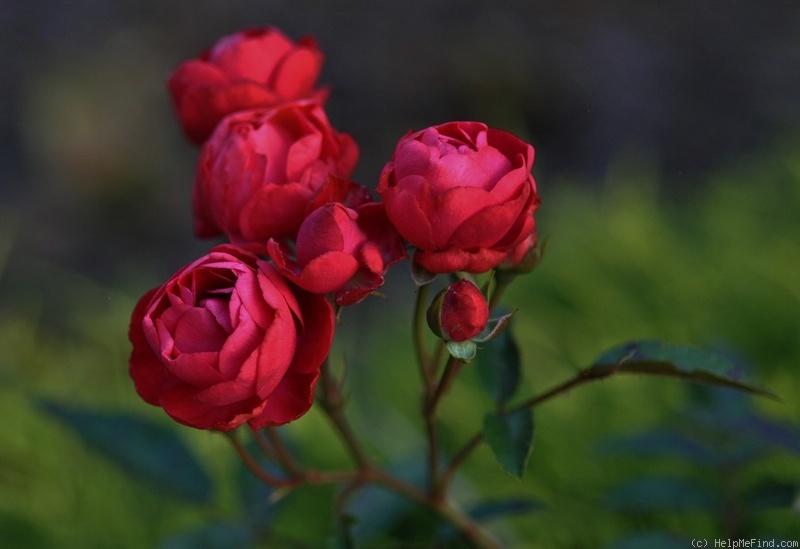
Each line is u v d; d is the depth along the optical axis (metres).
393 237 0.51
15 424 0.91
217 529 0.62
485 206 0.49
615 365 0.53
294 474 0.57
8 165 1.50
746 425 0.60
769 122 1.45
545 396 0.54
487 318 0.51
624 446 0.63
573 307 0.99
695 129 1.46
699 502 0.62
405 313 1.08
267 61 0.57
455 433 0.84
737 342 0.90
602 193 1.32
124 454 0.62
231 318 0.49
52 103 1.51
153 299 0.50
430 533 0.74
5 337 1.12
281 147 0.53
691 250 1.04
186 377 0.49
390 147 1.48
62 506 0.83
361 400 0.94
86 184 1.45
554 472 0.79
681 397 0.82
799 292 0.92
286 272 0.50
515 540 0.72
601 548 0.71
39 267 1.33
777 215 1.07
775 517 0.70
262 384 0.49
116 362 1.04
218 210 0.53
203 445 0.83
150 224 1.43
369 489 0.65
